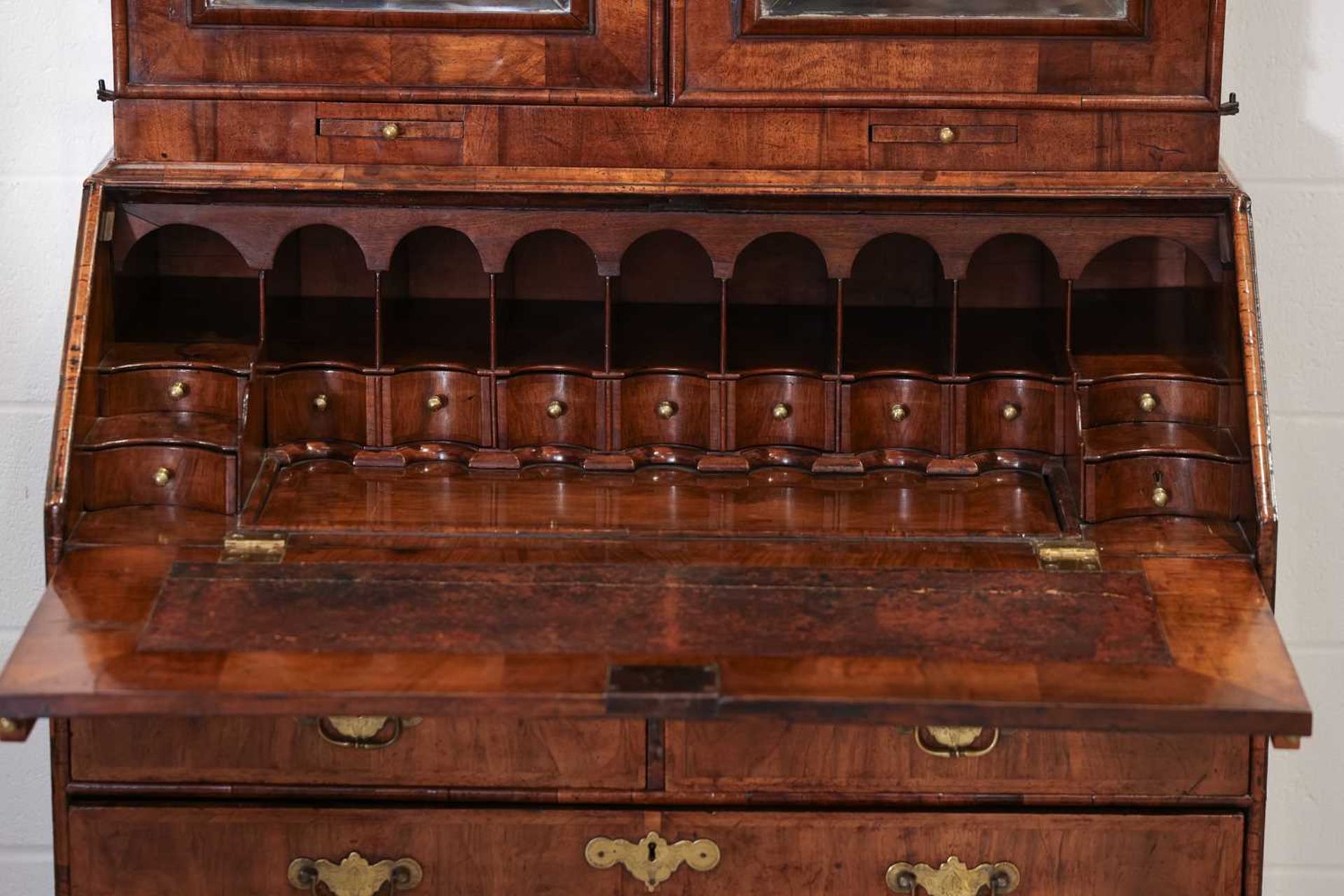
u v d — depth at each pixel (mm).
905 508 1880
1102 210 1879
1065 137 1881
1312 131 2287
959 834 1755
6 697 1529
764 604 1699
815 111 1876
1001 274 2188
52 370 2357
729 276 1905
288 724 1737
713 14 1862
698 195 1862
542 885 1774
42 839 2504
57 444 1799
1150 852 1755
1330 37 2258
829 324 2127
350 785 1752
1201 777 1742
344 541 1811
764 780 1749
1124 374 1913
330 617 1670
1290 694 1559
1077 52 1870
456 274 2199
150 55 1870
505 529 1830
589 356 1996
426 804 1759
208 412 1896
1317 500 2400
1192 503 1864
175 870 1768
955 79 1873
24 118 2283
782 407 1958
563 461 1957
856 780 1749
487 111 1879
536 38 1868
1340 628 2441
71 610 1670
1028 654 1626
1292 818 2514
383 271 1908
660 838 1759
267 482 1905
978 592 1722
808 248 2189
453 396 1959
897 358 1998
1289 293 2338
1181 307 2125
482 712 1543
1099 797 1747
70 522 1799
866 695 1546
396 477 1937
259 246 1895
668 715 1545
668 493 1911
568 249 2197
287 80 1877
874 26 1860
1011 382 1940
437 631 1651
